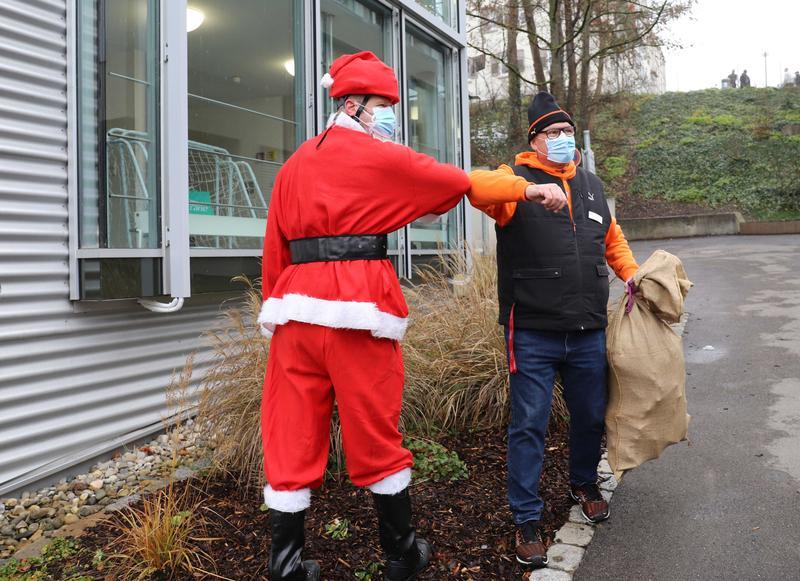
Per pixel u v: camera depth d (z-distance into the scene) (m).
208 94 5.49
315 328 2.17
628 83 23.22
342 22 6.27
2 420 3.44
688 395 4.82
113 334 4.07
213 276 4.57
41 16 3.68
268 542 2.75
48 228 3.69
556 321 2.64
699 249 15.95
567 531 2.87
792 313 7.38
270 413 2.28
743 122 27.80
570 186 2.75
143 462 3.82
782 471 3.39
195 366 4.58
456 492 3.22
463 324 4.46
